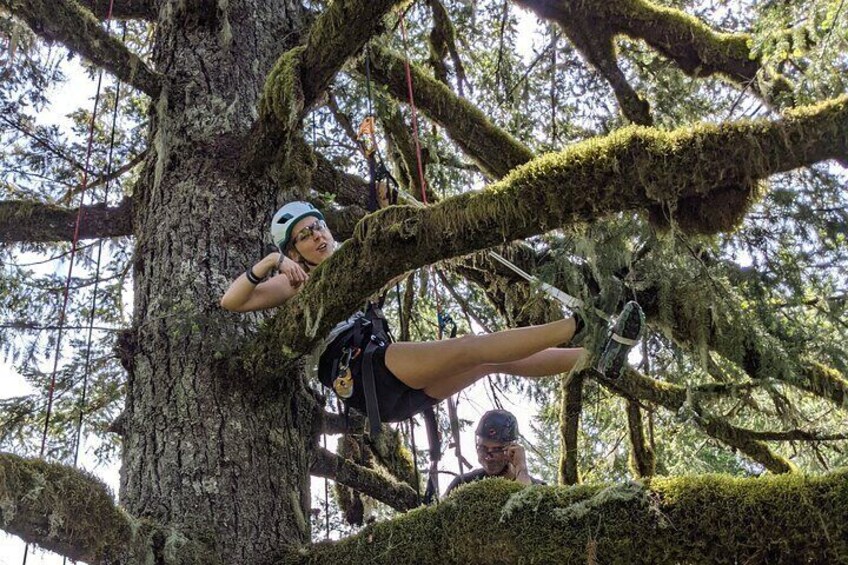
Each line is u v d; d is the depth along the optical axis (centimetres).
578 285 338
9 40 508
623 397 606
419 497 420
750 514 278
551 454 670
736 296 423
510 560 306
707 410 548
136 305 425
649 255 388
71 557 320
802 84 437
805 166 284
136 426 391
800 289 415
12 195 658
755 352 470
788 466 559
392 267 332
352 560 341
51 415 568
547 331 343
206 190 433
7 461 306
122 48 450
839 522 266
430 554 323
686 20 545
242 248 423
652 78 669
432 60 698
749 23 679
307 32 499
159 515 363
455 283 716
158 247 426
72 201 681
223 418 382
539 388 706
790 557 271
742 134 283
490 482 327
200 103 456
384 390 377
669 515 287
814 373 475
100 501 324
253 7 491
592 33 567
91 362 560
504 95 743
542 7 562
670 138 292
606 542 291
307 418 413
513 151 546
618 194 299
